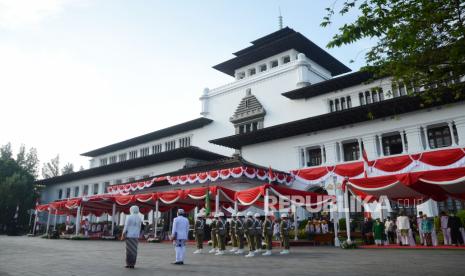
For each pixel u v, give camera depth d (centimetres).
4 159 5647
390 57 1030
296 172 2966
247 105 3838
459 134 2297
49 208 3675
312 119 2798
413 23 908
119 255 1553
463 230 1977
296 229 2334
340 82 3070
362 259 1336
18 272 995
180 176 2767
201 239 1694
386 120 2639
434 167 2280
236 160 2741
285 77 3609
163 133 4781
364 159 2525
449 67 971
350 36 938
